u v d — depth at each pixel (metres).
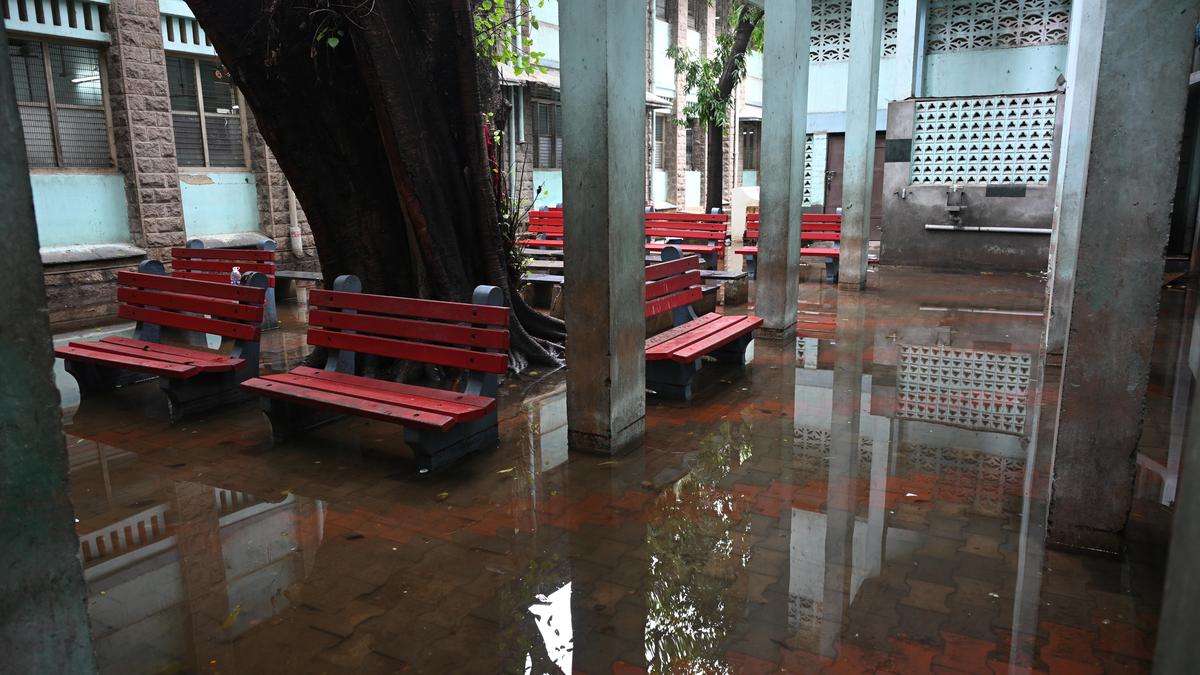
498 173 7.81
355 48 5.88
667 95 24.67
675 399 6.00
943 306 9.91
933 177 13.77
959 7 15.11
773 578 3.32
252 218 13.09
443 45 6.32
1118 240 3.22
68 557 1.60
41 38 10.10
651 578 3.33
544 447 4.98
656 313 6.07
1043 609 3.06
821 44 16.81
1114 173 3.15
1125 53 3.05
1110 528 3.48
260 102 5.91
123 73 10.73
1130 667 2.68
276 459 4.76
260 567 3.43
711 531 3.78
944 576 3.33
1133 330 3.28
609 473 4.53
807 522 3.87
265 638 2.90
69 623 1.62
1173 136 3.04
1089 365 3.37
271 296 8.74
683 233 12.20
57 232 10.42
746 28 17.00
